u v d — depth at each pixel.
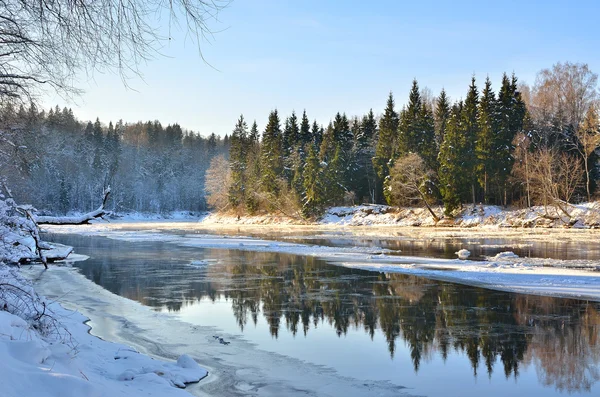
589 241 35.12
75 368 5.52
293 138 90.69
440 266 22.56
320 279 19.41
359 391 7.77
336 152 75.38
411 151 66.69
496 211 58.44
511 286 17.03
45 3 4.66
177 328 11.77
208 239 42.84
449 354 9.76
